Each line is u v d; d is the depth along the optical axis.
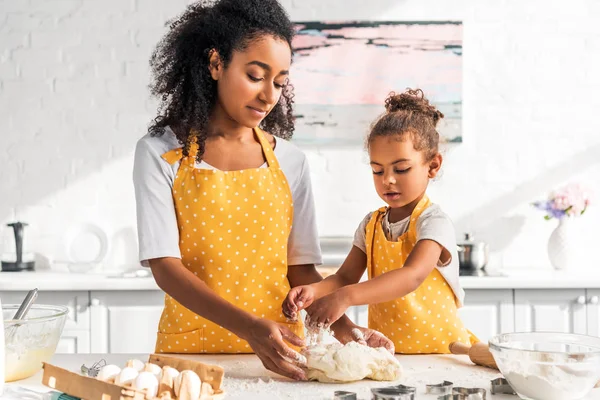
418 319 1.58
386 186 1.60
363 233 1.74
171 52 1.51
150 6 3.48
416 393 1.06
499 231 3.51
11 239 3.36
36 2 3.47
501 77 3.50
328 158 3.49
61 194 3.49
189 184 1.44
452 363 1.29
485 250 3.18
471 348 1.27
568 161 3.50
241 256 1.45
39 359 1.17
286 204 1.50
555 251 3.31
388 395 0.95
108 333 3.00
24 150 3.48
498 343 1.06
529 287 2.98
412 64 3.47
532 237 3.50
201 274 1.44
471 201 3.51
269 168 1.49
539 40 3.50
